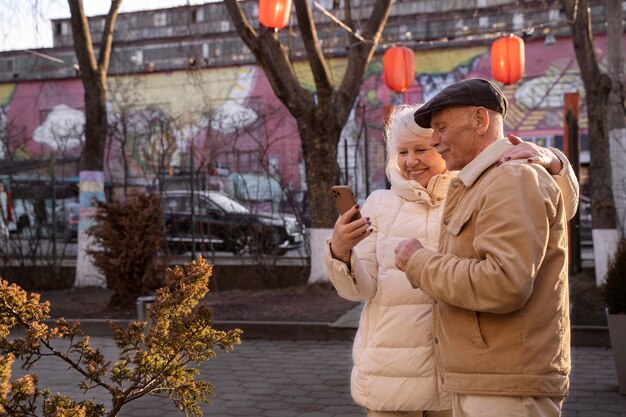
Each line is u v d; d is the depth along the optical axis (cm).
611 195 1025
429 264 224
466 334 221
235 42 2356
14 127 2197
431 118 244
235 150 1373
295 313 921
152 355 285
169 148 1467
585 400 561
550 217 215
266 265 1221
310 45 1038
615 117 1063
